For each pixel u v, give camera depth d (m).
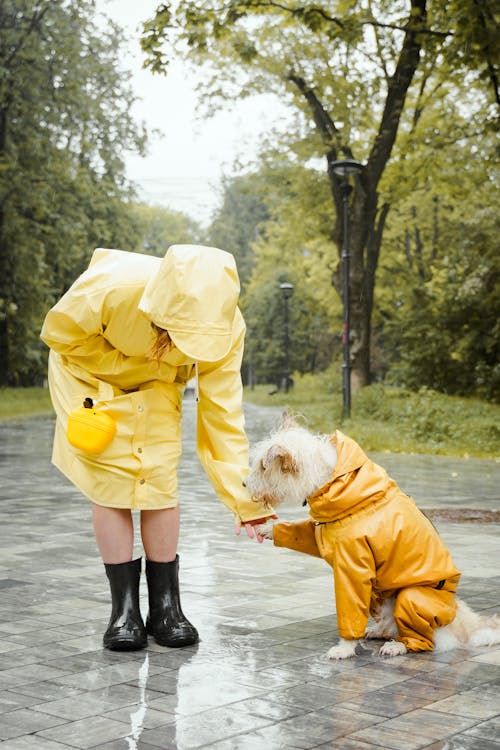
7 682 3.80
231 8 21.11
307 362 69.31
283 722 3.31
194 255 3.94
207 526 8.34
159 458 4.43
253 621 4.88
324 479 4.19
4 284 34.03
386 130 26.62
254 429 22.66
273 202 33.41
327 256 42.34
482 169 27.59
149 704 3.51
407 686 3.75
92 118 34.78
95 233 37.69
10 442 19.61
